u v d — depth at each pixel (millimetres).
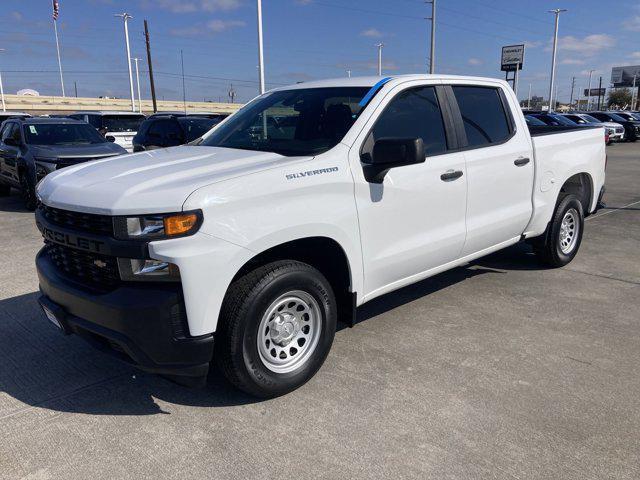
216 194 2939
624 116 32625
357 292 3770
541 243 5871
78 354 4102
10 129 11609
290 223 3219
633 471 2758
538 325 4547
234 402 3424
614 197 11352
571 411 3275
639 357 3969
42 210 3584
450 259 4543
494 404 3354
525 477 2715
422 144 3348
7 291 5461
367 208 3680
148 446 2994
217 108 77938
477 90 4770
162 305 2867
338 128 3775
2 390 3592
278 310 3369
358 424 3168
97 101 67625
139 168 3426
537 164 5242
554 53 47938
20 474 2766
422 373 3748
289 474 2758
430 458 2861
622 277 5816
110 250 2908
